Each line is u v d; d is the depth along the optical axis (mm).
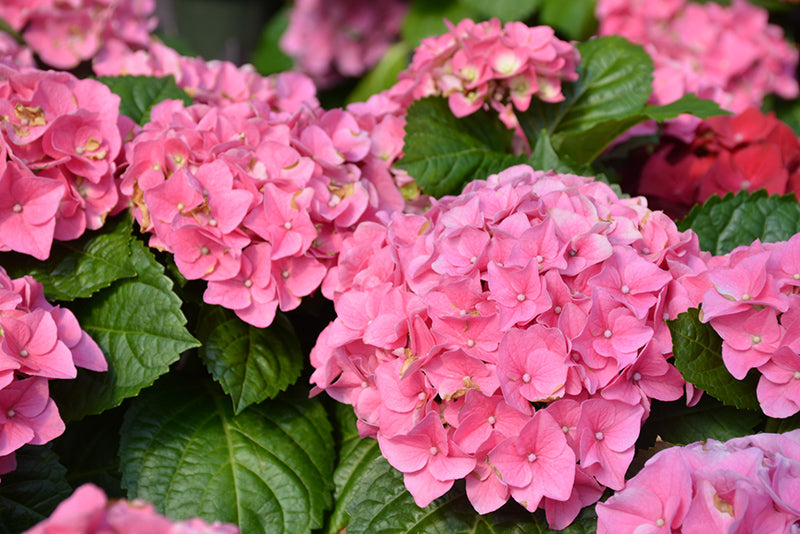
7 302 877
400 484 903
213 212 920
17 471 899
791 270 872
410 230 923
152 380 909
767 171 1037
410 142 1009
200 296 948
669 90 1071
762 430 909
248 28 2705
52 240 936
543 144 989
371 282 915
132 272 921
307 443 944
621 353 863
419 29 1872
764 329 865
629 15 1424
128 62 1081
